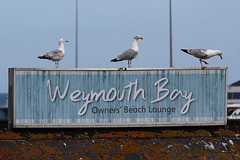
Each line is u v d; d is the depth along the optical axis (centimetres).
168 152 2094
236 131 2245
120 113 2180
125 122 2180
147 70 2195
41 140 2138
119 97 2181
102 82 2177
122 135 2181
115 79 2181
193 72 2223
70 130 2167
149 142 2152
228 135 2236
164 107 2203
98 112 2173
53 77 2161
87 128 2173
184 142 2169
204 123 2225
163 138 2192
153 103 2195
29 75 2153
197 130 2230
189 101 2219
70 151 2073
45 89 2159
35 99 2153
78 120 2166
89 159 2025
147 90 2194
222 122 2238
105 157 2045
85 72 2169
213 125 2233
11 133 2142
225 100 2245
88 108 2169
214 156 2098
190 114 2217
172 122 2206
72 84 2169
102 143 2125
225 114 2239
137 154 2073
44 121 2155
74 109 2166
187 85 2219
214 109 2236
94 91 2173
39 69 2153
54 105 2159
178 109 2211
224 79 2245
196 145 2156
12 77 2150
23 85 2152
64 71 2164
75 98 2166
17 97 2148
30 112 2152
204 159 2073
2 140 2123
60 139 2148
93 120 2169
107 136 2175
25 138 2144
